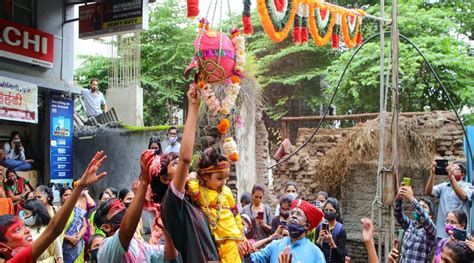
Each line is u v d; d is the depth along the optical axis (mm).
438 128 9898
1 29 10094
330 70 18641
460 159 9602
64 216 2719
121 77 15281
